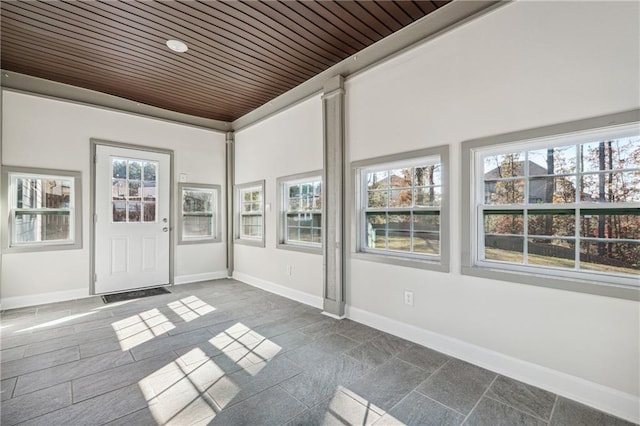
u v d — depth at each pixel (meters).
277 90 4.32
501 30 2.29
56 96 4.04
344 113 3.50
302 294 4.10
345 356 2.54
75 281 4.19
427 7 2.61
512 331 2.24
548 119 2.08
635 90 1.79
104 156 4.42
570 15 1.99
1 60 3.47
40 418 1.76
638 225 1.86
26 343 2.77
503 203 2.42
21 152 3.82
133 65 3.59
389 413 1.83
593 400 1.90
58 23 2.80
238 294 4.48
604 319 1.88
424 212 2.91
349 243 3.46
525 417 1.79
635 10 1.79
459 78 2.53
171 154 5.05
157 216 4.91
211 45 3.17
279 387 2.09
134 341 2.83
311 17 2.73
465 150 2.50
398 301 2.98
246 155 5.27
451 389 2.07
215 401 1.94
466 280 2.49
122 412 1.82
